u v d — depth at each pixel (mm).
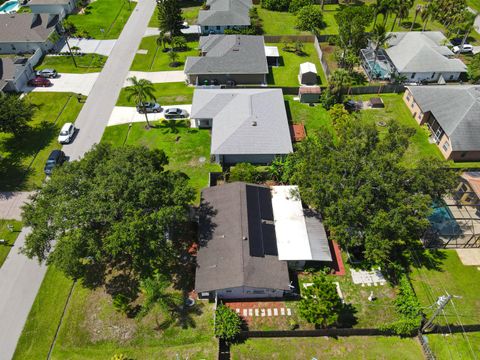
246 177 52188
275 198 49312
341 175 42781
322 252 43188
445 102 61688
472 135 57156
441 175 41312
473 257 45625
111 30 92750
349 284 43000
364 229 40562
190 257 45062
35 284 42688
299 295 41906
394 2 83062
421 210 39281
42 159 58344
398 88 72375
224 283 39594
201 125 63781
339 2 108625
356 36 75500
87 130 63469
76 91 72000
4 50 82312
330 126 64938
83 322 39375
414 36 78875
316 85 75062
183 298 41188
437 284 43031
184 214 42406
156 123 64812
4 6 102938
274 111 60719
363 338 38719
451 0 87750
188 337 38219
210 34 89438
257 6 106750
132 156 44406
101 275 43344
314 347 37969
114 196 39469
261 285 39625
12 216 50062
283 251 43125
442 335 38844
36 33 81625
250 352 37531
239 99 62469
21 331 38750
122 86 73625
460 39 88812
